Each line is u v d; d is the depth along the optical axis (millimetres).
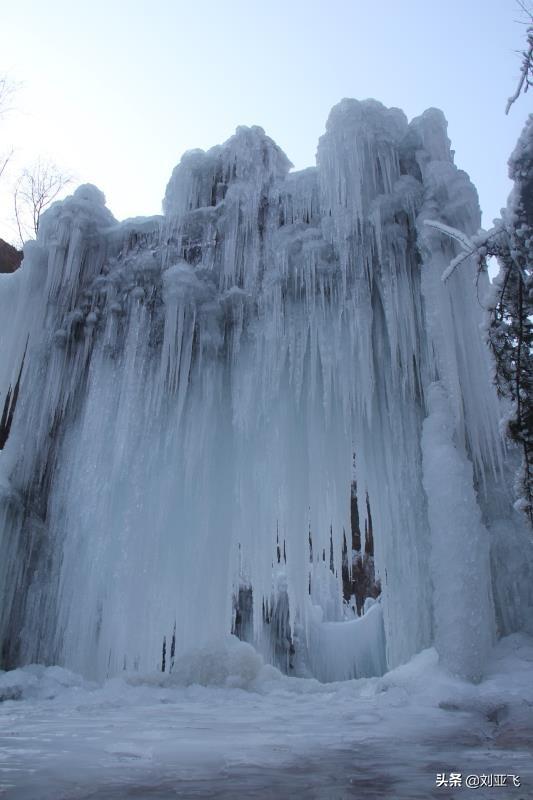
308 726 4449
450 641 5891
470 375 7410
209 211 9922
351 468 8680
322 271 8648
